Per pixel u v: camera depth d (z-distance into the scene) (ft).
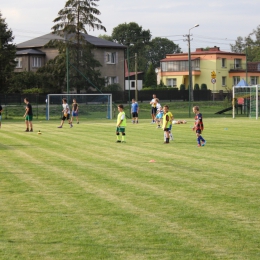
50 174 47.16
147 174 46.83
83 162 54.85
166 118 73.77
